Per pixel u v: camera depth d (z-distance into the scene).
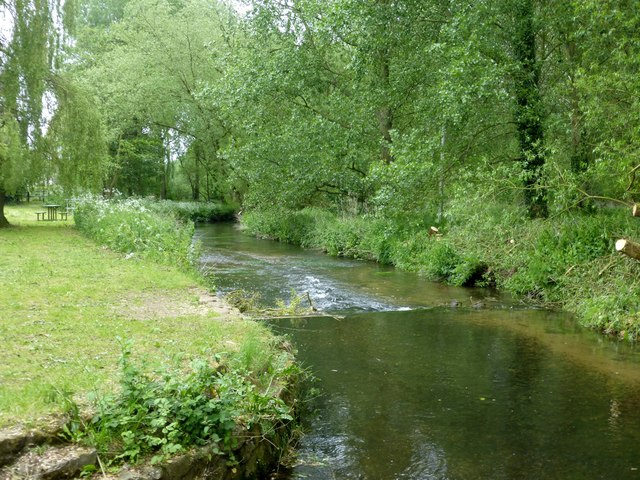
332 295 11.79
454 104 12.95
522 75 14.22
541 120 14.51
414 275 14.60
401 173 14.26
